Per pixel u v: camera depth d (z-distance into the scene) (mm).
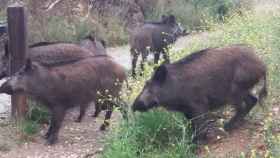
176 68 7301
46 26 17969
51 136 8188
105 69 8422
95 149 7836
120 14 20453
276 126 7156
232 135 7312
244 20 11438
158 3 21953
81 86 8266
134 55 13328
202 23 19297
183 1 22906
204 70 7254
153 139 7105
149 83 7305
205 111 7316
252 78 7383
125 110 7680
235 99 7461
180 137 7184
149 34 13555
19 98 8922
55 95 8141
